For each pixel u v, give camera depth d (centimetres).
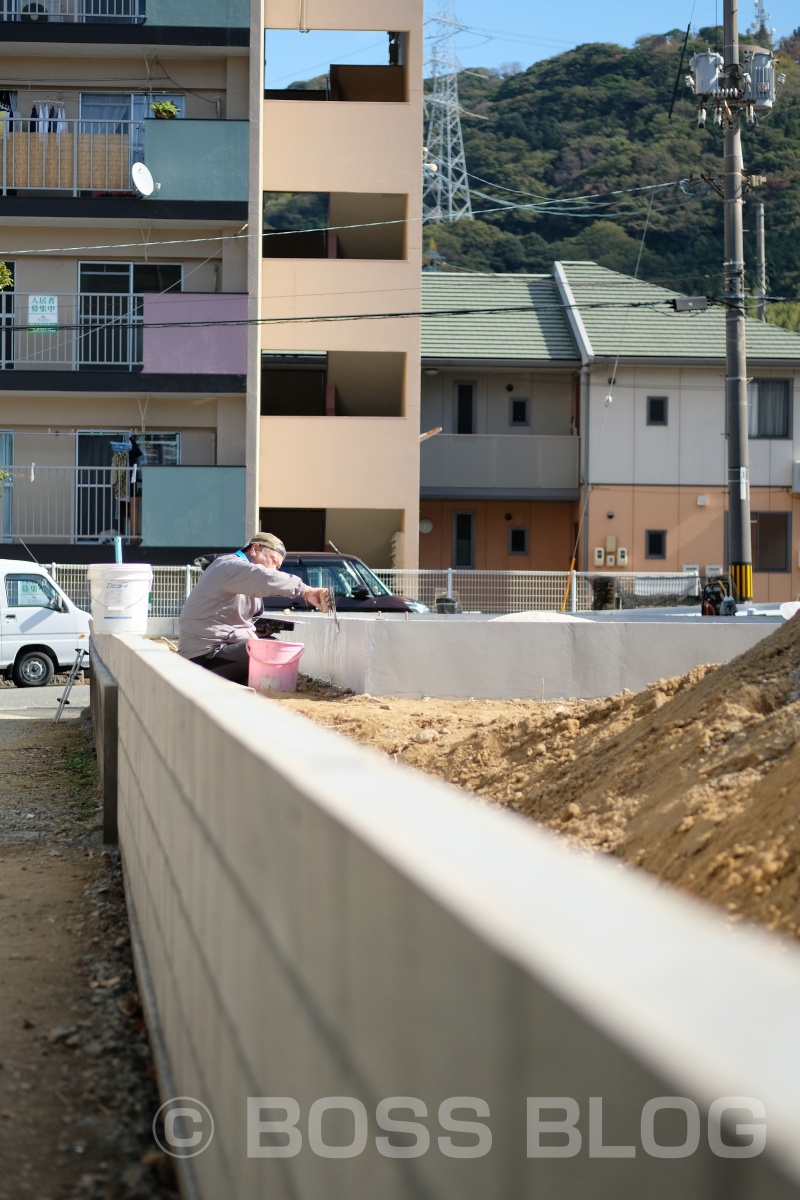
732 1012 70
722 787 447
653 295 3312
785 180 6347
